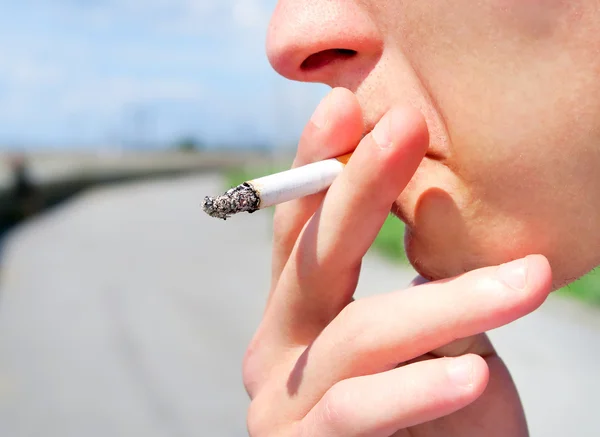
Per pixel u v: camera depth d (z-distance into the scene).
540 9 0.22
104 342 2.12
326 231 0.28
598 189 0.23
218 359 1.90
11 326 2.37
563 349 1.74
